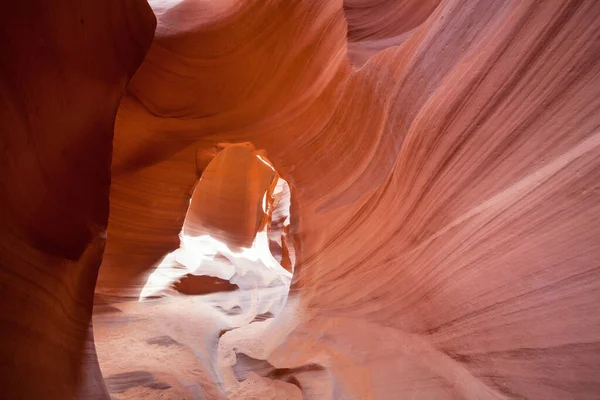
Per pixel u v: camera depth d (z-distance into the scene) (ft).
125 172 17.49
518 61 6.53
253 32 15.56
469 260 7.67
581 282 5.56
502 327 6.99
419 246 9.21
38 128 6.72
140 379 15.76
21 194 6.22
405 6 11.99
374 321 10.98
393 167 10.16
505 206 6.82
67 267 7.66
